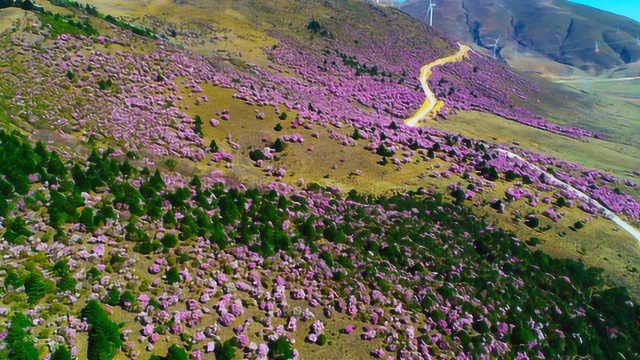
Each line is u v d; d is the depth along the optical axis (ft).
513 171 240.94
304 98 290.35
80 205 125.70
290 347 110.11
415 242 163.02
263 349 106.83
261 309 117.50
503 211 207.21
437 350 121.60
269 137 222.89
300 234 146.10
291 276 128.26
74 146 158.10
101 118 188.24
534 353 133.80
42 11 237.66
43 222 116.37
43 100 181.78
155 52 252.62
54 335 94.02
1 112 160.66
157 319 105.29
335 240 148.46
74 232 117.08
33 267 103.91
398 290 136.05
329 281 131.23
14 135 141.38
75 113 183.93
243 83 264.52
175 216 133.90
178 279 115.55
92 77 207.82
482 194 216.54
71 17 252.83
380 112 339.57
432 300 136.56
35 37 214.48
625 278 184.55
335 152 226.17
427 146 252.21
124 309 105.40
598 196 245.45
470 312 137.59
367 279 136.26
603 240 205.16
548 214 212.23
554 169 274.16
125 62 229.04
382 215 175.11
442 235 173.47
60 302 100.48
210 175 176.14
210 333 107.04
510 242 185.26
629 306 164.55
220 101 238.27
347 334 119.03
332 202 176.04
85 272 108.27
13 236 108.27
